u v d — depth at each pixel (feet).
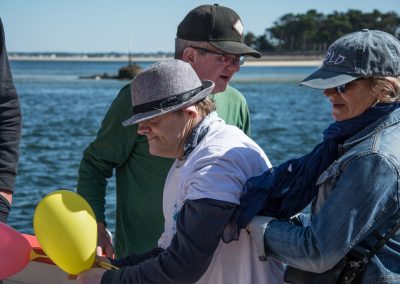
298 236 7.31
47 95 136.56
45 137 60.59
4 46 9.59
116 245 11.73
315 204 7.71
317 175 7.63
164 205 8.68
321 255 7.09
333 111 7.57
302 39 419.74
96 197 11.42
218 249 7.95
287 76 317.01
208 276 8.01
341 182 7.13
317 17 407.64
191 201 7.54
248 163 7.91
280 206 7.81
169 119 7.86
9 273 8.25
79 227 7.75
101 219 11.24
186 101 7.77
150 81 7.77
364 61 7.22
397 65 7.25
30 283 11.53
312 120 85.15
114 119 11.05
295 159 7.93
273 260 8.13
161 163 10.85
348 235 6.97
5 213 9.52
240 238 7.95
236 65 10.79
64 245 7.72
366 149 7.07
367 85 7.27
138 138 10.94
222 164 7.70
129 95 10.90
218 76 10.71
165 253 7.67
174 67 7.83
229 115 11.81
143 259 8.68
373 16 325.62
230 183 7.62
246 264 7.91
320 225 7.14
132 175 11.25
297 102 121.49
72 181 39.45
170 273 7.57
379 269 7.14
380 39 7.32
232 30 10.71
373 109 7.30
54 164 45.14
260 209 7.70
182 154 8.16
